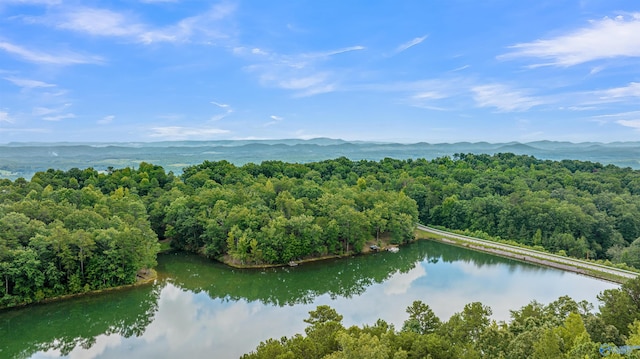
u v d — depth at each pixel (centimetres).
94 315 7250
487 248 11775
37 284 7275
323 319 4988
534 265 10419
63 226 8338
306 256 10725
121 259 8275
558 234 11375
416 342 3938
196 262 10294
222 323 6862
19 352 5984
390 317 6919
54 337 6456
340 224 11031
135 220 10119
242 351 5894
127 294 8100
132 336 6444
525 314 5259
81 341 6325
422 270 9962
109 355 5834
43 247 7431
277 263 10200
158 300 7938
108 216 9831
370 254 11344
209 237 10375
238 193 12162
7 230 7525
